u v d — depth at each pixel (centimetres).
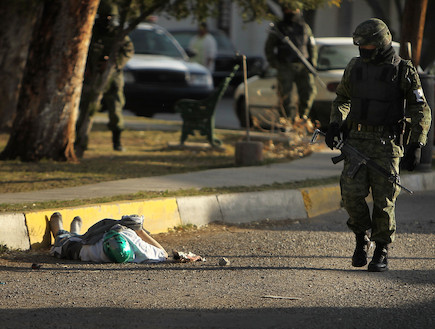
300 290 1292
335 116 1455
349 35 6875
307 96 3328
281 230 1875
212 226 1900
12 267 1455
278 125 3297
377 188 1427
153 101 4300
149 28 4709
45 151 2603
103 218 1741
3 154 2628
